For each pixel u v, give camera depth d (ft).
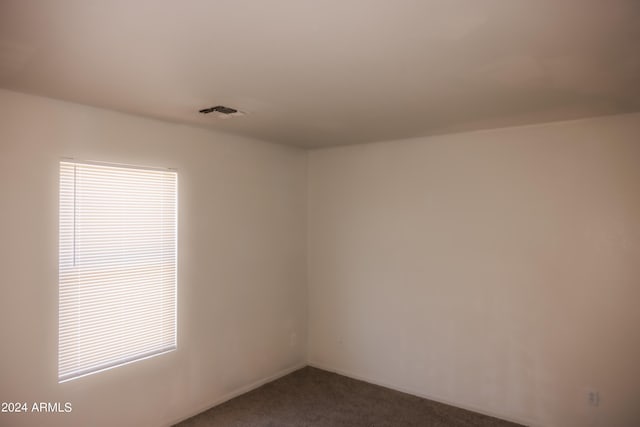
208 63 6.92
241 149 13.42
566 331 10.96
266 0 4.83
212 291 12.44
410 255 13.61
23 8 5.00
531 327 11.44
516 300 11.68
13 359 8.44
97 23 5.44
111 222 10.04
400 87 8.19
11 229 8.43
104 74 7.46
